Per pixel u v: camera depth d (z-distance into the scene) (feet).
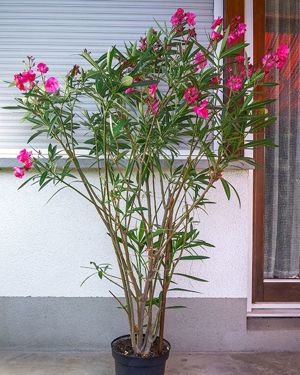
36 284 10.34
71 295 10.35
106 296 10.35
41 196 10.27
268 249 11.26
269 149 11.16
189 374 9.37
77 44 10.43
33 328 10.37
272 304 11.04
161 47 8.27
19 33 10.43
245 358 10.12
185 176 8.34
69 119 8.46
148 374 8.21
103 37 10.45
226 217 10.31
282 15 10.93
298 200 11.29
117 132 7.59
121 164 9.21
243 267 10.37
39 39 10.43
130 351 8.64
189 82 8.10
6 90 10.39
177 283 10.34
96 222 10.30
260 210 10.98
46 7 10.45
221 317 10.39
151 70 8.29
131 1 10.47
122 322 10.37
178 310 10.36
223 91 9.29
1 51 10.40
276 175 11.17
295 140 11.17
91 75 7.59
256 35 10.68
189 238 8.84
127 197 8.58
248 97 7.76
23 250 10.32
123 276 8.53
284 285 11.09
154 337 8.66
